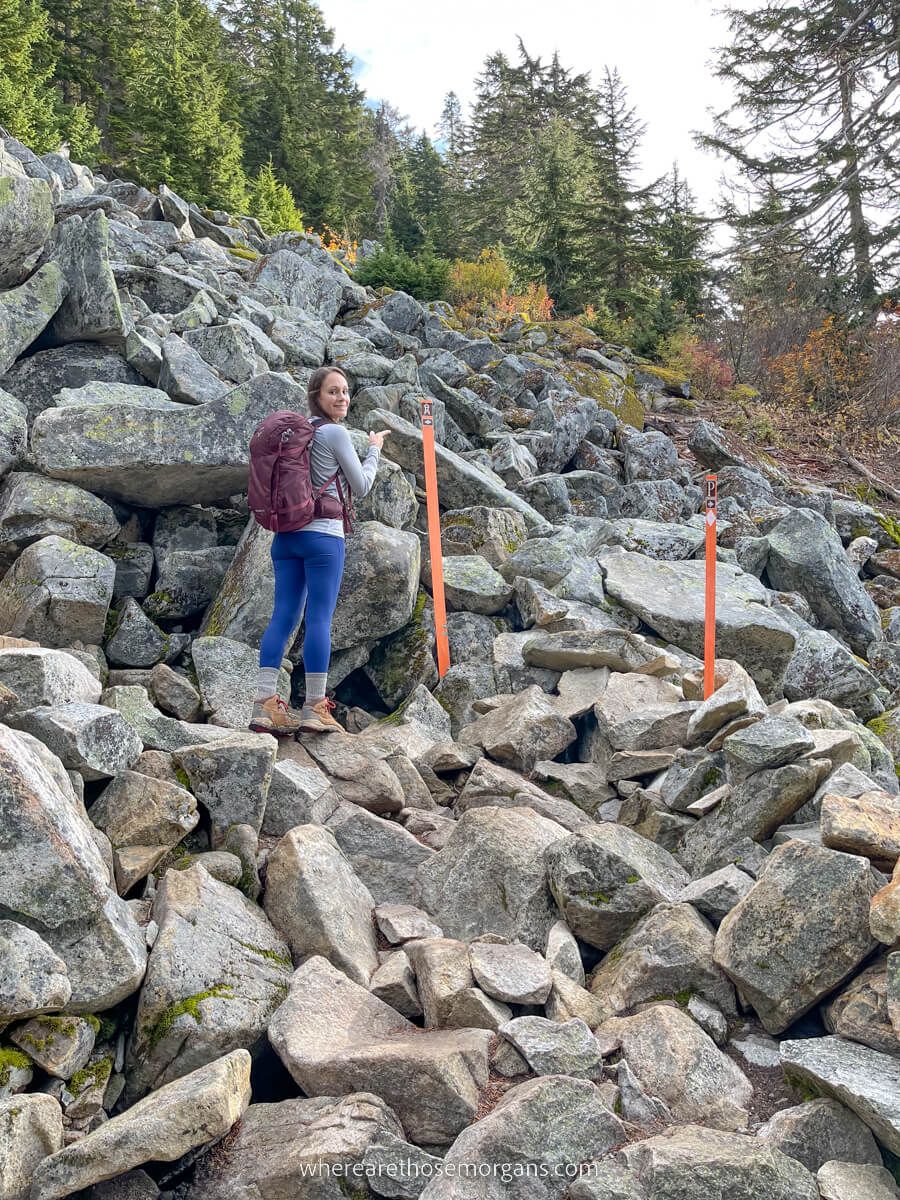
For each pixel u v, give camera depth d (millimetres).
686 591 7305
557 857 4344
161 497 6379
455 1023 3602
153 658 5758
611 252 22047
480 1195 2871
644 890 4207
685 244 22078
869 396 15109
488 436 10266
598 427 11367
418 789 5254
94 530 6016
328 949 3961
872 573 10234
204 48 41406
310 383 5270
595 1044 3451
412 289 17109
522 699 5836
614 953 4156
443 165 51875
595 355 14469
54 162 14828
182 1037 3373
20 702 4270
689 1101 3363
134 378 7570
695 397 15484
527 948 3992
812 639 7273
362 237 43094
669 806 5023
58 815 3502
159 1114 2898
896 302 20266
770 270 22219
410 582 6199
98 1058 3383
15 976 3094
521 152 44781
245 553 6152
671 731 5547
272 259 12883
